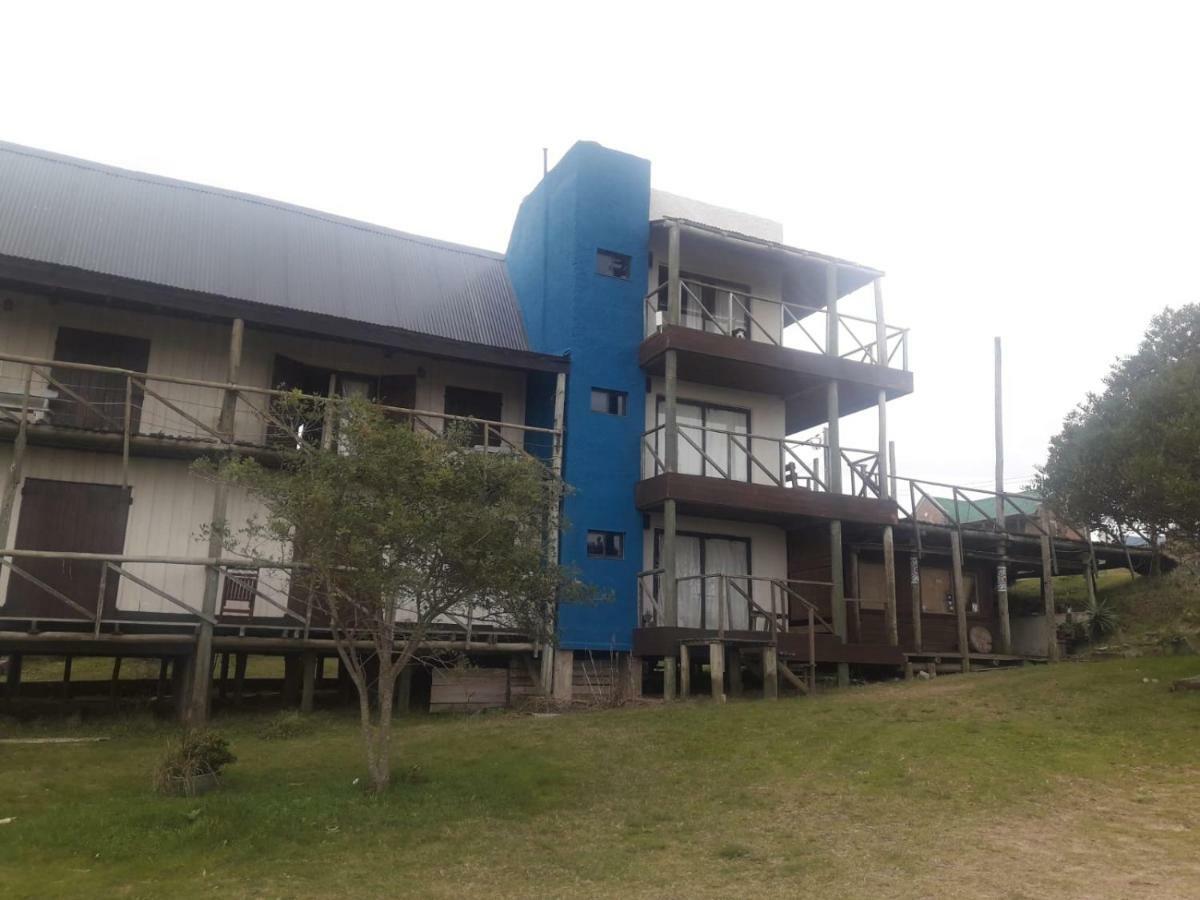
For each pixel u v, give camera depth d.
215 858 8.38
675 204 22.09
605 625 18.55
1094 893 7.07
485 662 18.77
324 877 8.02
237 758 12.12
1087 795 9.83
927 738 12.23
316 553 10.15
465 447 10.95
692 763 11.84
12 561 15.41
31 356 16.19
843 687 18.56
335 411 10.83
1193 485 13.13
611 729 13.69
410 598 10.62
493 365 18.59
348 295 19.59
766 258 21.62
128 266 17.33
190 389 17.19
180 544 16.48
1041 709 13.38
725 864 8.36
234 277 18.36
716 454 21.27
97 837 8.61
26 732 13.69
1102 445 14.56
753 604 18.70
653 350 19.44
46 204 17.62
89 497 16.14
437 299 20.91
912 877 7.70
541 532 11.10
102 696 17.50
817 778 10.95
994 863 7.93
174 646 15.41
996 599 25.00
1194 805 9.30
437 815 9.73
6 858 8.12
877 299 21.86
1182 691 13.47
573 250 19.97
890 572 20.41
